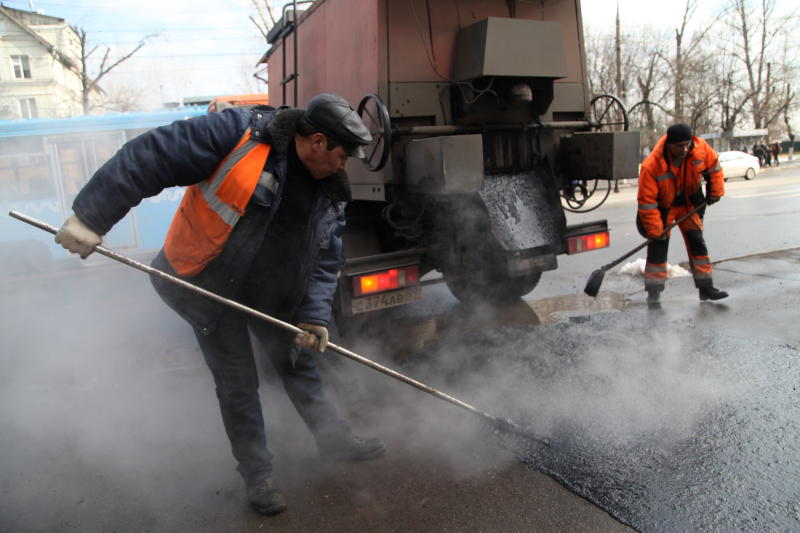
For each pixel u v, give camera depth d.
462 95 4.31
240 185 2.15
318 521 2.37
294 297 2.52
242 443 2.49
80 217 2.08
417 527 2.28
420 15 4.25
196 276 2.33
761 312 4.52
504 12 4.60
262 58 7.14
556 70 4.37
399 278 4.16
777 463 2.48
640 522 2.20
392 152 4.20
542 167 4.80
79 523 2.45
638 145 4.59
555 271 6.88
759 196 14.31
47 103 27.41
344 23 4.62
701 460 2.55
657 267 4.96
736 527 2.12
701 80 33.09
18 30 26.81
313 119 2.18
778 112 40.69
